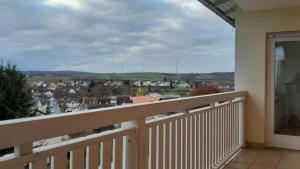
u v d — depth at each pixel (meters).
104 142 1.82
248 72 5.50
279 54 5.42
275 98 5.45
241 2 4.86
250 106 5.48
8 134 1.22
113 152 1.91
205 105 3.47
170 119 2.63
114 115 1.85
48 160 1.45
